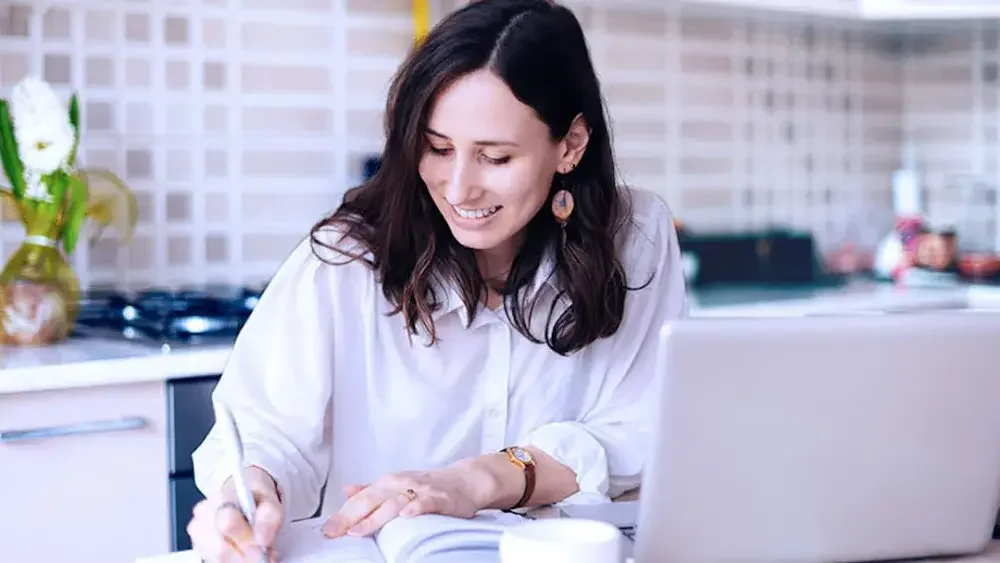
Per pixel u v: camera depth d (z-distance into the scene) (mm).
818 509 1089
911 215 3506
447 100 1374
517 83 1365
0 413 1933
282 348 1502
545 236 1562
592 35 3131
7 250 2389
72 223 2225
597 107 1508
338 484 1597
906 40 3717
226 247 2656
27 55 2402
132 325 2336
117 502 2045
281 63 2697
